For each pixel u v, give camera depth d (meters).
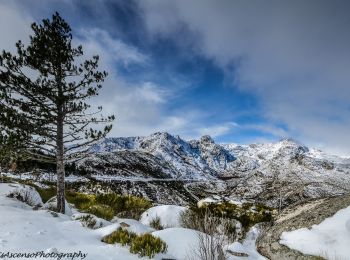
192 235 7.56
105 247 6.38
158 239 6.53
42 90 12.63
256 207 16.97
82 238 7.03
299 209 9.68
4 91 12.10
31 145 12.21
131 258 5.85
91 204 15.92
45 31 13.54
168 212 12.89
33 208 11.63
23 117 12.11
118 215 14.11
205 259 6.10
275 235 7.29
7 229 6.77
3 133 11.30
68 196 19.38
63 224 8.34
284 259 6.41
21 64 12.66
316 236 6.42
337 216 6.71
